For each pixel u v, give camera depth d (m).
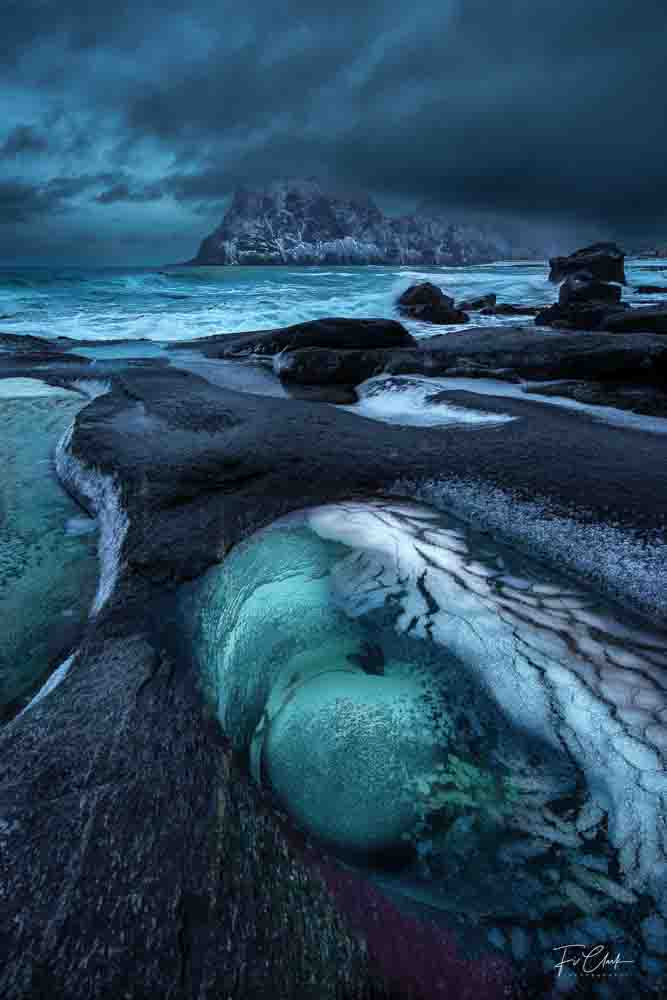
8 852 0.98
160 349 8.61
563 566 2.27
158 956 0.84
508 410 4.24
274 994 0.83
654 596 2.01
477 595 2.11
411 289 14.24
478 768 1.40
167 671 1.61
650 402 4.48
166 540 2.39
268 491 2.87
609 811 1.28
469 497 2.77
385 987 0.90
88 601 2.25
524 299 19.55
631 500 2.57
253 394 5.00
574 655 1.78
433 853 1.20
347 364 5.91
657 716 1.53
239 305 15.75
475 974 0.96
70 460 3.48
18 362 7.19
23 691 1.76
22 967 0.80
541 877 1.15
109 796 1.13
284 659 1.84
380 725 1.52
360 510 2.79
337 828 1.25
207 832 1.07
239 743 1.44
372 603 2.09
